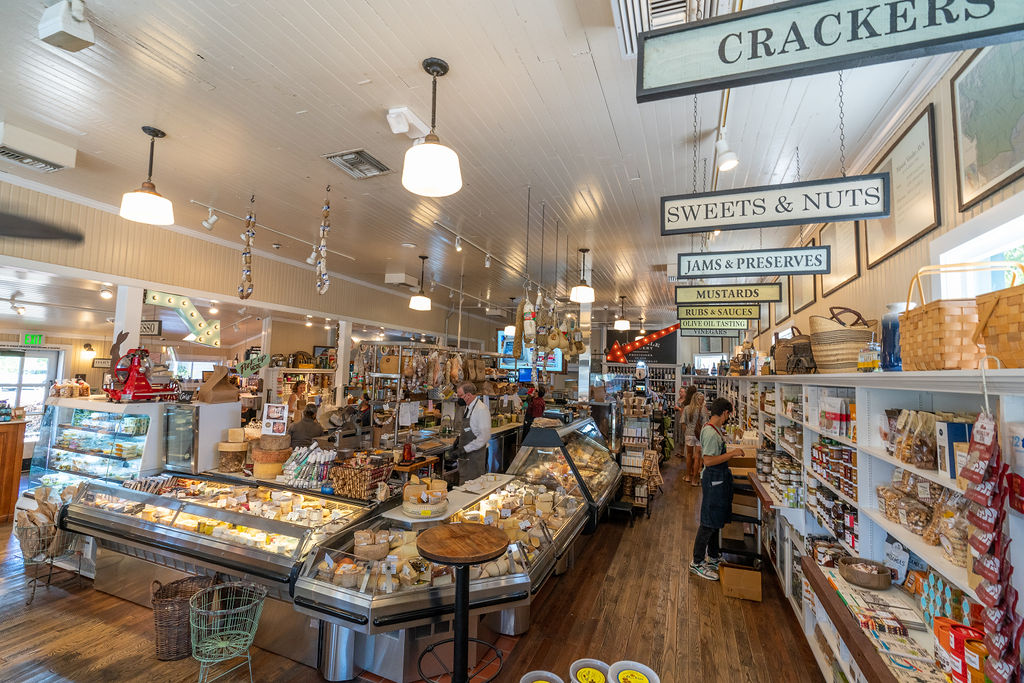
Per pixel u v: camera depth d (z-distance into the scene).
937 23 1.22
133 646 3.08
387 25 2.47
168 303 5.82
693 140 3.59
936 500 2.06
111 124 3.56
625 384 13.71
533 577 2.97
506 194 4.75
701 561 4.38
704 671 2.96
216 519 3.26
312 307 8.31
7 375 8.41
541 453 4.68
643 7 2.18
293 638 3.01
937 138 2.66
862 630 2.04
